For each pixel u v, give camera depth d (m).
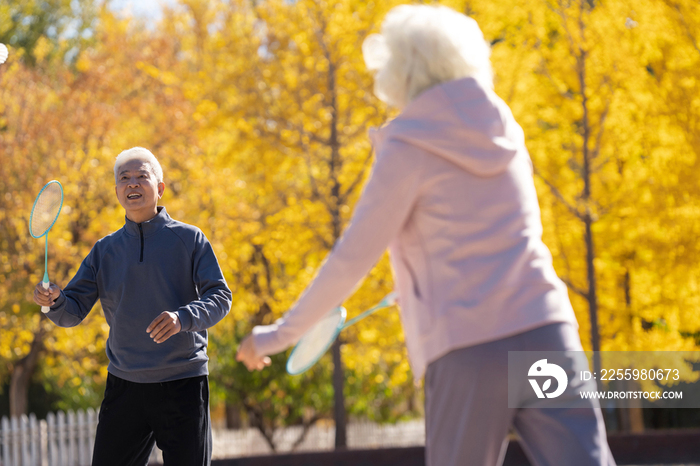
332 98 13.67
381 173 1.79
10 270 13.41
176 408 3.07
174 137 14.59
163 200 13.84
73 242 14.11
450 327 1.74
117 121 14.55
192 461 3.05
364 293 13.46
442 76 1.89
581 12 11.96
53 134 13.96
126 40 17.88
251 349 2.13
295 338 2.05
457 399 1.74
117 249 3.18
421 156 1.78
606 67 11.80
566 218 12.76
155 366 3.06
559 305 1.76
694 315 12.05
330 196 13.81
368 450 11.87
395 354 14.23
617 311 13.14
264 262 16.53
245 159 14.52
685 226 11.46
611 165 12.91
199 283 3.11
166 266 3.13
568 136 12.84
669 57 11.47
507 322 1.72
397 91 1.95
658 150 11.64
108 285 3.18
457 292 1.75
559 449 1.69
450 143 1.76
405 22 1.93
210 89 13.70
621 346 12.73
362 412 21.33
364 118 13.98
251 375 18.12
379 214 1.79
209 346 18.05
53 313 3.03
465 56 1.89
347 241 1.82
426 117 1.80
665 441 11.40
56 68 17.95
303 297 1.95
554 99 12.83
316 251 13.82
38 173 13.81
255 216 14.80
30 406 22.20
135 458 3.20
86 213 14.20
